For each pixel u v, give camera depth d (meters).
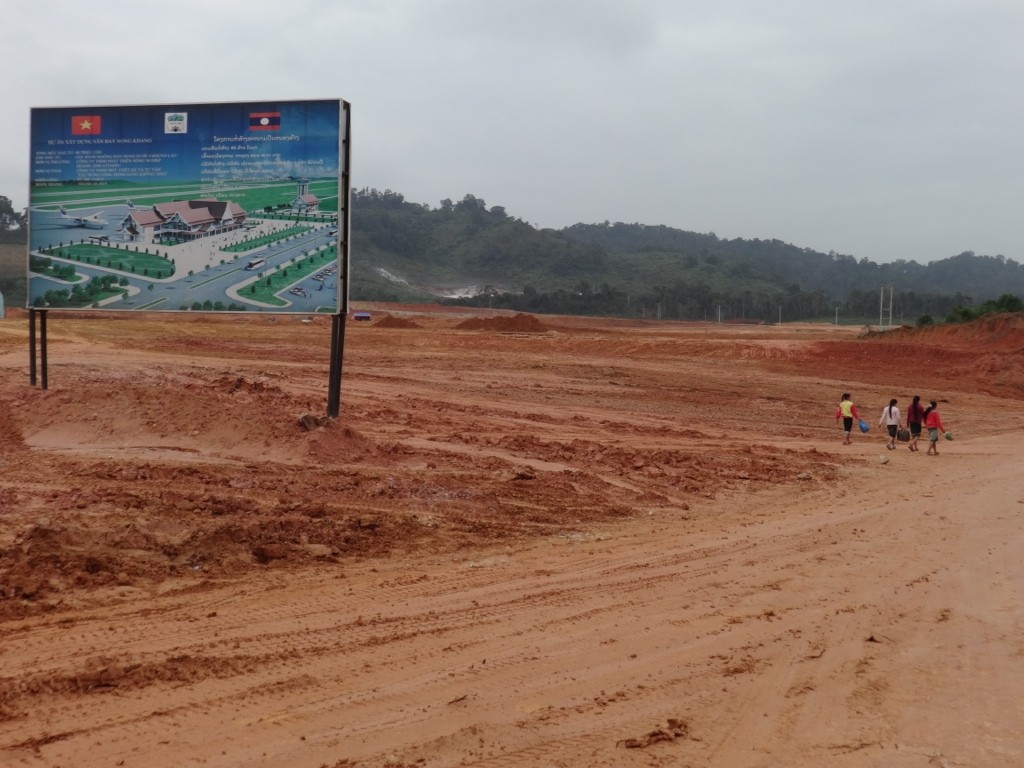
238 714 5.44
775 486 16.67
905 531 12.12
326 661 6.45
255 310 16.62
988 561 10.23
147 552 8.73
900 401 36.69
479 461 15.84
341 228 16.31
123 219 16.94
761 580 9.23
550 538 11.27
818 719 5.62
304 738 5.12
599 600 8.34
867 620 7.83
